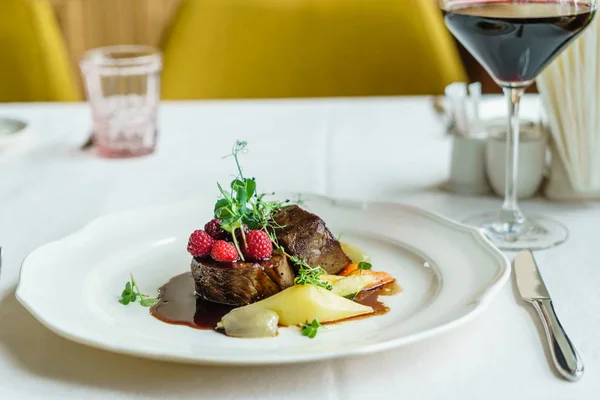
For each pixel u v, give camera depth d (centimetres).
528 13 125
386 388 88
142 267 122
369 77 258
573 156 145
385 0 255
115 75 180
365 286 112
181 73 258
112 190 161
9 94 255
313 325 99
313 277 111
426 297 109
